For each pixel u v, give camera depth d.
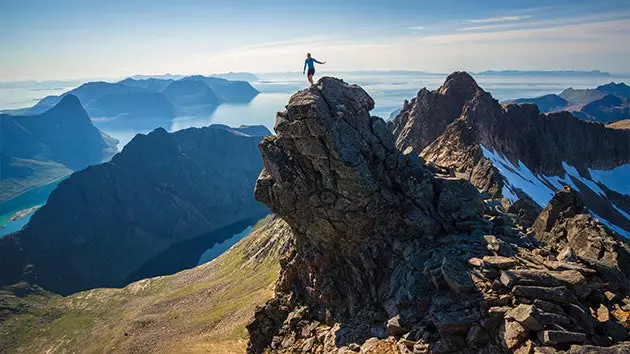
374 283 36.50
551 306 24.52
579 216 39.59
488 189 76.62
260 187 42.03
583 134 155.12
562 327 23.27
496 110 127.38
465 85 133.25
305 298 42.28
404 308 30.86
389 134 42.09
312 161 38.78
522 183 99.62
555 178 130.75
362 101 41.91
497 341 24.73
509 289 26.52
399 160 39.69
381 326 32.38
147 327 145.12
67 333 198.88
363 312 35.59
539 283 26.28
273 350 39.75
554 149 137.38
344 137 38.47
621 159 157.62
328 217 39.03
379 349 29.25
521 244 33.47
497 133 120.12
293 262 43.69
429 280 31.08
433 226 35.91
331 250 40.25
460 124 99.19
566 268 27.86
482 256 30.34
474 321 26.02
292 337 39.38
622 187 146.88
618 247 34.31
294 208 40.41
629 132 159.12
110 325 184.50
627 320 24.23
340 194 38.19
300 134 38.16
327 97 39.97
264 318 43.75
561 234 40.50
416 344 27.27
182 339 116.94
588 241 36.56
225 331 103.19
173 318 146.12
